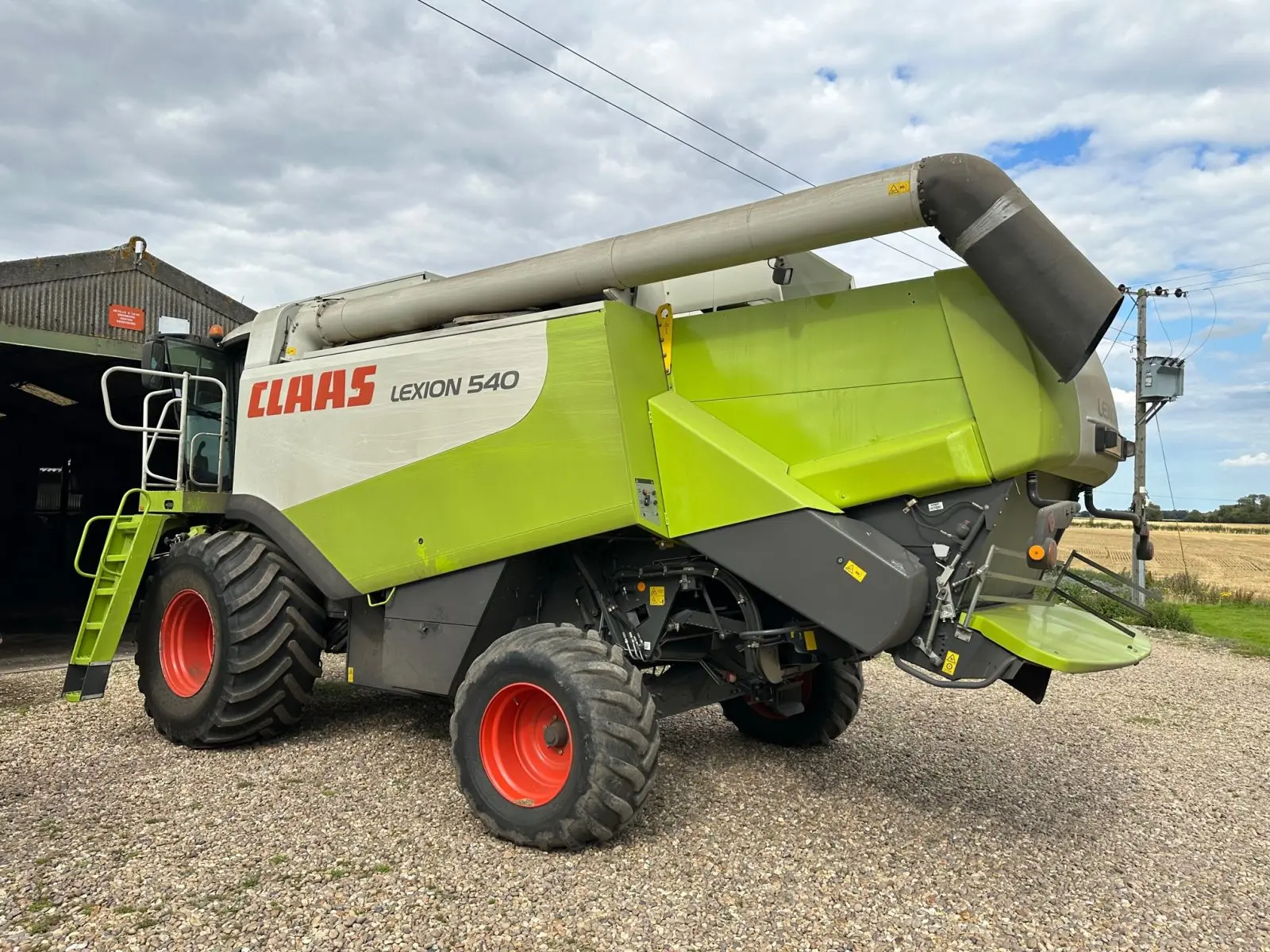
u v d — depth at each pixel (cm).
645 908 303
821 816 400
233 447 598
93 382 1055
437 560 432
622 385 379
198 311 1077
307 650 502
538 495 397
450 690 434
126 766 461
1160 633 1243
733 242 354
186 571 512
